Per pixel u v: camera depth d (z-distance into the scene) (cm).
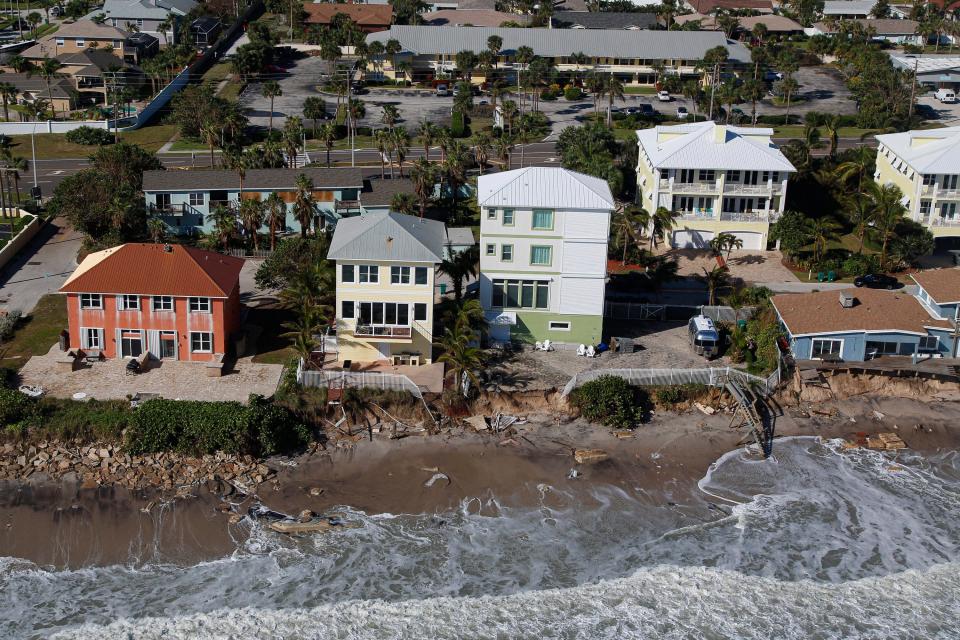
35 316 9100
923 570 6469
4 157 12900
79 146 14888
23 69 18425
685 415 7988
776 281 10362
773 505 7050
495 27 19225
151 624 5850
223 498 6894
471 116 16462
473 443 7556
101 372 8075
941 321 8562
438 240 8412
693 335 8712
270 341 8681
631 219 10462
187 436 7200
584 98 17688
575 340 8712
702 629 5947
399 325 8144
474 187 12525
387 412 7725
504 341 8688
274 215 10794
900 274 10525
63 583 6150
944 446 7806
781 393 8175
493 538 6644
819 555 6575
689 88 16650
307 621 5912
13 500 6806
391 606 6050
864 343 8400
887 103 16788
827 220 11131
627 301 9650
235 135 14762
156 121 16212
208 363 8175
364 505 6912
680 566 6444
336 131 15512
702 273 10512
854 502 7106
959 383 8325
